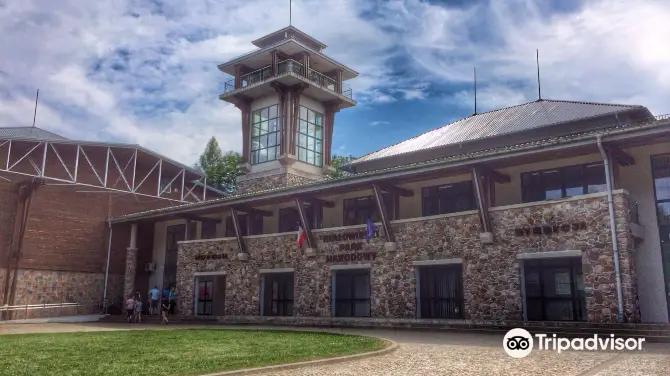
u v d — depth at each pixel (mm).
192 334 19078
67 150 34438
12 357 12477
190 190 42125
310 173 36500
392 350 13508
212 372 9992
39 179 31312
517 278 20000
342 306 25719
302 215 26391
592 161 20781
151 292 33281
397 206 24844
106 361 11656
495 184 22906
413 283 22828
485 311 20578
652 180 19594
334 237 25859
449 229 22156
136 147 35469
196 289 31422
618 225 18000
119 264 36719
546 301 20250
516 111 28969
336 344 14602
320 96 37406
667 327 16219
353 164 30391
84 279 34750
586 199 18859
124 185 37594
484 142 26094
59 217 33969
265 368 10398
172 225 37000
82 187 35125
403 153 28578
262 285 28391
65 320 30859
